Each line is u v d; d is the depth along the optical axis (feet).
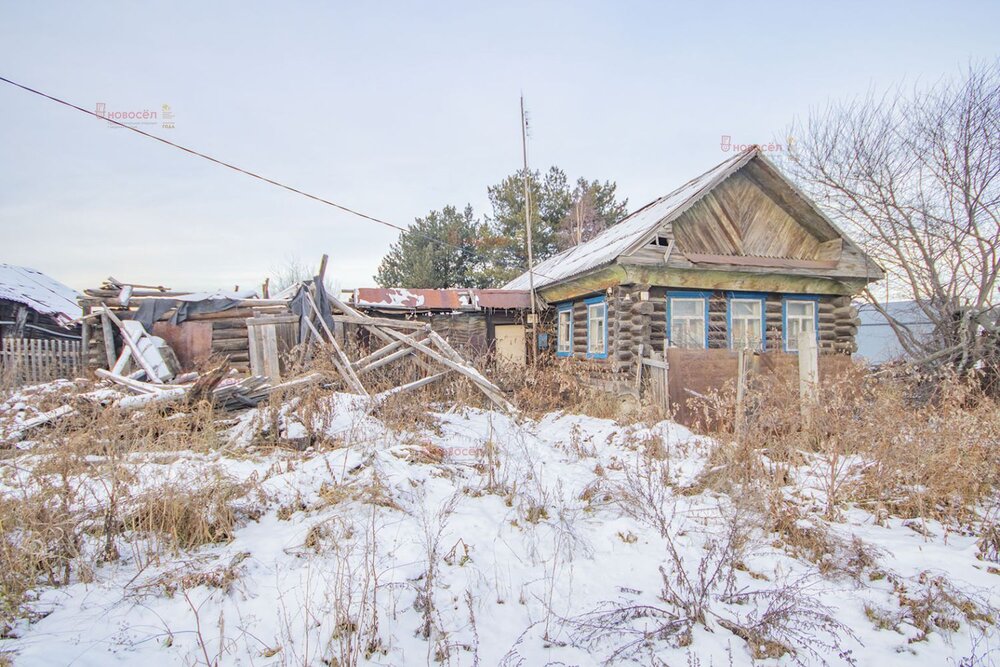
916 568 11.59
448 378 33.19
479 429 24.06
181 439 18.04
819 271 38.58
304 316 33.73
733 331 38.91
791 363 26.43
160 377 29.35
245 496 13.55
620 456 21.07
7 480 13.16
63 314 60.13
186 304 33.12
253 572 10.78
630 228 44.91
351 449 17.15
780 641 9.07
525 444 21.04
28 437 17.38
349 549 11.36
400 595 10.16
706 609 9.98
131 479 12.78
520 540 13.04
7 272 65.82
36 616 9.18
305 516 13.24
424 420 23.86
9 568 9.85
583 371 35.73
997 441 15.97
